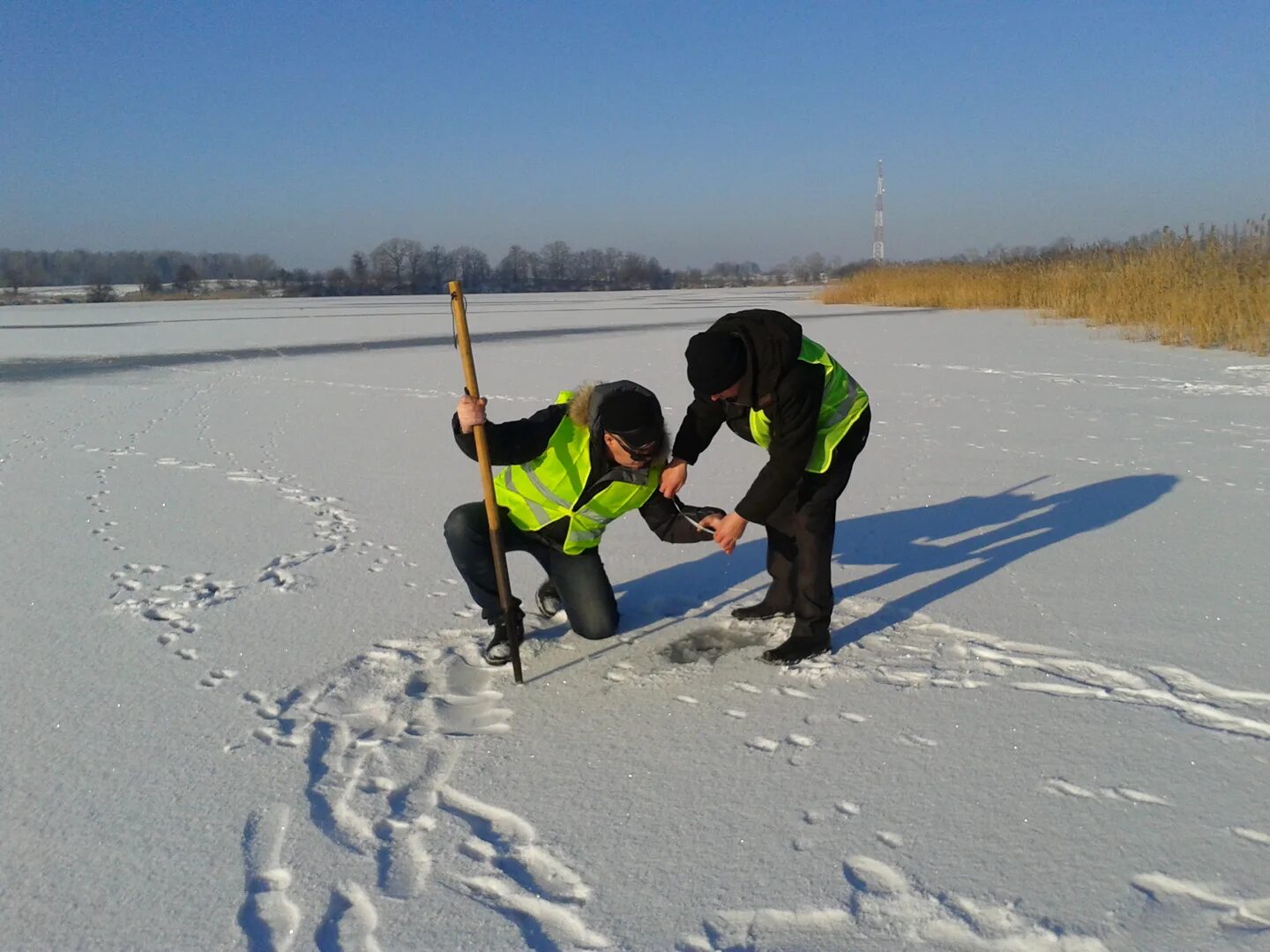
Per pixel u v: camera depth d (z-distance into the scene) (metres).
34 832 2.73
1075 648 3.74
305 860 2.57
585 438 3.65
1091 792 2.75
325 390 12.34
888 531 5.48
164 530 5.83
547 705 3.45
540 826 2.70
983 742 3.05
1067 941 2.16
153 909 2.40
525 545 3.88
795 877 2.42
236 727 3.33
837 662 3.71
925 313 26.88
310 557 5.22
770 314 3.44
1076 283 22.45
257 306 47.91
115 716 3.43
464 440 3.66
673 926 2.27
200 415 10.45
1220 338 14.79
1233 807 2.64
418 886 2.46
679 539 3.86
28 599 4.64
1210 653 3.64
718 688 3.52
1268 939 2.14
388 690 3.60
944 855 2.49
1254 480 6.42
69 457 8.20
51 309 47.16
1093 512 5.71
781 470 3.44
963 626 4.01
